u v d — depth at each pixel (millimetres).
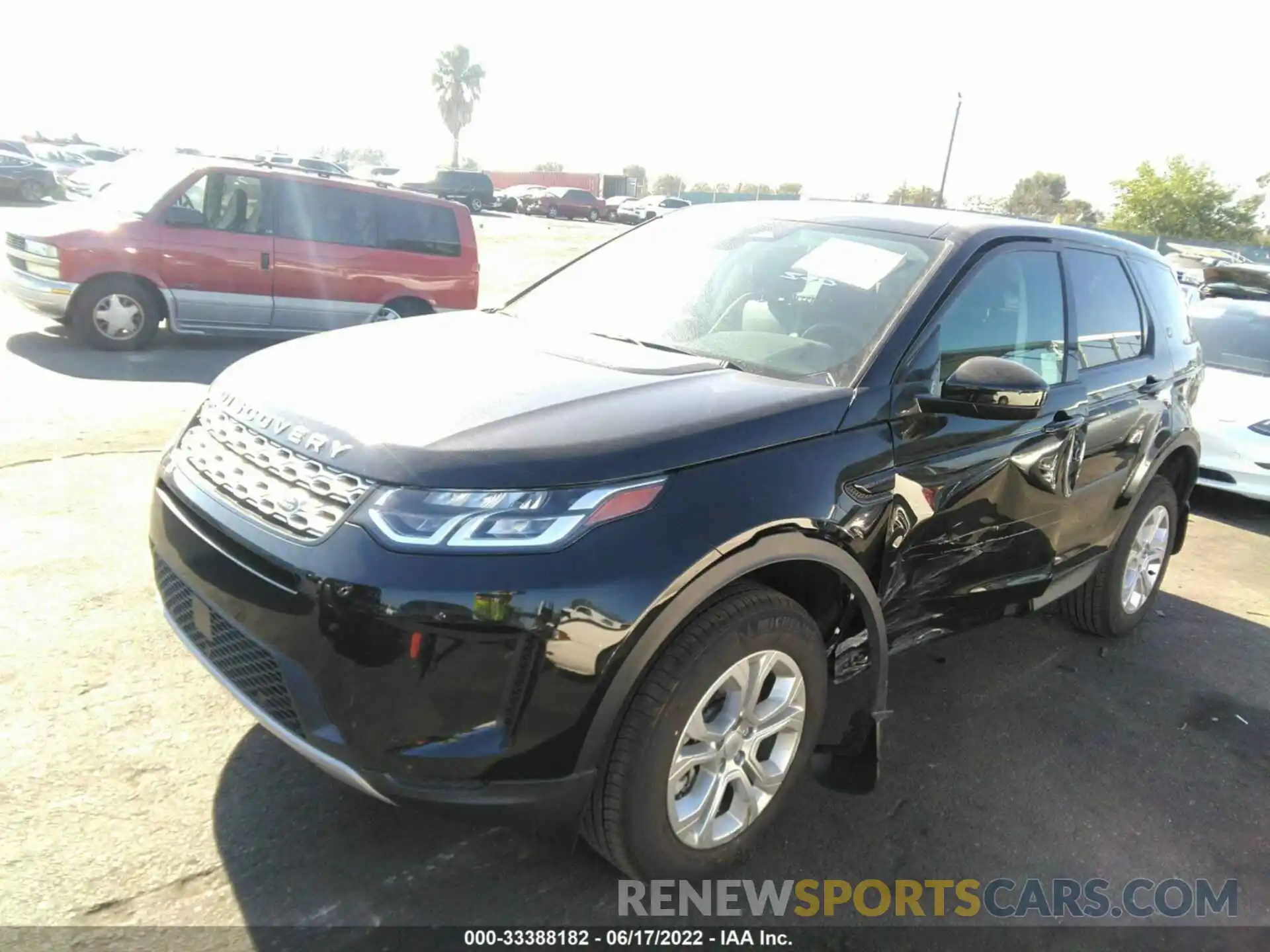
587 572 2127
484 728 2127
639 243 3914
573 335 3217
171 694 3221
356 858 2568
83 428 6176
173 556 2568
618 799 2297
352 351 2922
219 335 9312
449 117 70188
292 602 2176
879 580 2818
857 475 2650
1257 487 6824
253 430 2500
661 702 2277
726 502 2334
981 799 3166
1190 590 5492
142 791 2730
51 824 2559
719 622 2357
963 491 3035
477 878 2549
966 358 3109
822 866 2758
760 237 3572
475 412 2381
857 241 3363
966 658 4238
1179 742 3699
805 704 2682
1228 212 46750
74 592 3854
